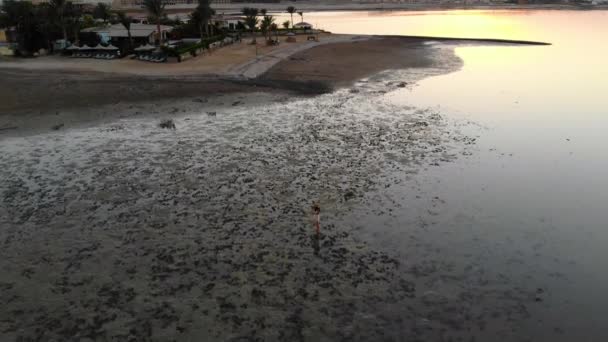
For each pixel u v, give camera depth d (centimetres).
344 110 3525
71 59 6103
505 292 1441
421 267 1566
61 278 1505
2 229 1809
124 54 6253
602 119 3391
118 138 2864
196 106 3647
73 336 1257
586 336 1257
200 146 2714
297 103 3756
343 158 2523
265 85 4484
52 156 2566
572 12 19275
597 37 8988
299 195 2089
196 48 6288
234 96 3991
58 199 2059
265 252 1648
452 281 1494
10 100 3759
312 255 1631
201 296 1416
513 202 2062
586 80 4766
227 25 10175
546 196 2133
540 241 1748
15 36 7212
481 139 2889
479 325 1298
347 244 1702
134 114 3412
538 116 3444
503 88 4394
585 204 2062
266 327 1291
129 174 2320
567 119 3381
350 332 1273
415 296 1419
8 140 2828
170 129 3038
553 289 1460
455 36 9781
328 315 1338
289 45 7869
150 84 4400
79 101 3766
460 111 3531
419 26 12862
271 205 1997
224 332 1272
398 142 2788
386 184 2208
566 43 8050
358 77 4950
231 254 1638
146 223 1852
